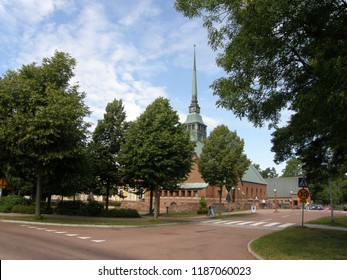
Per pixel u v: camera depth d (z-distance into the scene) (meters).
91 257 9.82
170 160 25.80
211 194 59.06
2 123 20.84
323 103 8.27
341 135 9.91
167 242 14.33
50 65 23.28
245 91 10.38
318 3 8.52
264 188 89.25
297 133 15.12
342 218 32.19
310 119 11.18
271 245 12.89
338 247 12.63
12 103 21.20
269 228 22.62
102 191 32.41
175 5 10.20
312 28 9.12
